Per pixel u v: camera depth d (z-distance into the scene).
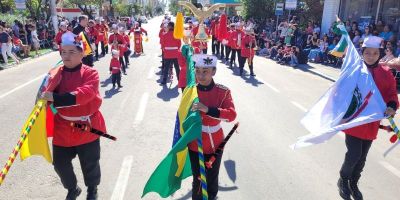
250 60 13.20
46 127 3.77
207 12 10.24
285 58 16.56
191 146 3.74
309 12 24.20
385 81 4.34
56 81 3.62
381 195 4.79
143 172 5.17
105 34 18.20
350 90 4.29
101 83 11.19
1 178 3.16
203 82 3.72
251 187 4.85
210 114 3.50
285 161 5.70
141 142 6.27
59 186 4.77
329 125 4.38
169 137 6.54
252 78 12.86
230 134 3.80
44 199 4.44
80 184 4.74
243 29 14.52
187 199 4.49
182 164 3.82
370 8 18.20
